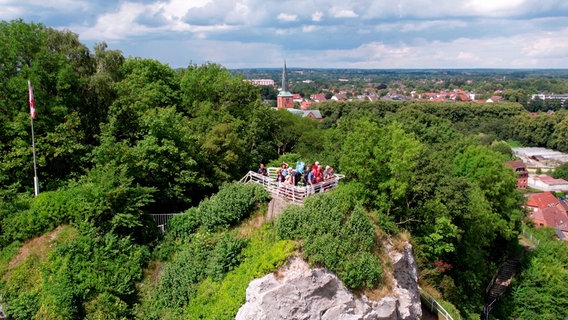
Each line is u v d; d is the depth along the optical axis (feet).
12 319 71.82
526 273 150.71
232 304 70.59
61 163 104.37
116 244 82.17
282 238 74.84
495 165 149.48
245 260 77.87
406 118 234.99
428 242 104.73
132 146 109.91
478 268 130.00
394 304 74.69
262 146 156.35
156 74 146.00
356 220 77.56
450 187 110.52
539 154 498.28
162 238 90.17
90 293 74.64
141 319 76.23
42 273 75.15
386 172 99.30
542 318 138.00
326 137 182.91
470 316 111.55
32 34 103.96
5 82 100.53
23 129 97.40
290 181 87.71
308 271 69.15
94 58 129.59
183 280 79.25
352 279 71.56
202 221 90.12
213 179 112.57
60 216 82.48
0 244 79.51
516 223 175.63
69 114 104.63
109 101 114.93
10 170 97.91
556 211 309.83
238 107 158.51
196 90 147.95
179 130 106.93
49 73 104.99
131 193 87.81
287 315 67.00
